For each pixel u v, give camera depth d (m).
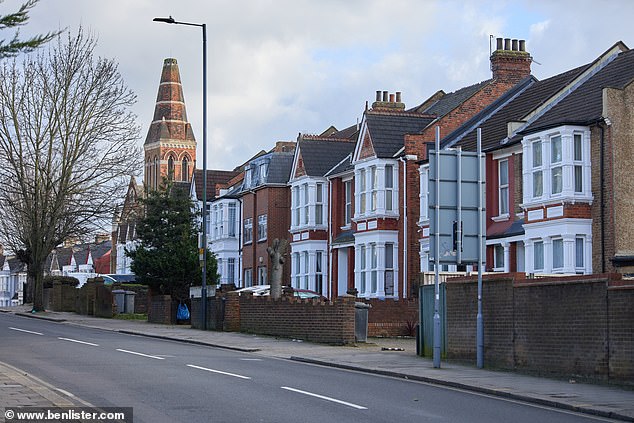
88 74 51.62
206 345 31.72
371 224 46.56
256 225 62.81
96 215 52.28
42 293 53.75
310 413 15.09
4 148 50.97
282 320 34.03
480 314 23.56
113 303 49.41
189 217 55.62
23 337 32.62
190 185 77.56
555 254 33.66
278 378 20.52
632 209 32.34
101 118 51.78
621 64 36.84
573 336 20.72
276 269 37.66
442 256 23.52
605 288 19.77
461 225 23.61
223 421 14.13
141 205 56.31
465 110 45.25
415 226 45.03
